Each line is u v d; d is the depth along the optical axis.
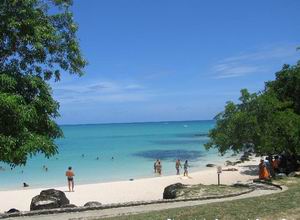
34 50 12.88
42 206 21.53
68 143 101.81
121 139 118.81
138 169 51.25
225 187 25.77
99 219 14.55
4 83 11.71
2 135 11.50
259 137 27.88
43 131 13.21
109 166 54.66
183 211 13.75
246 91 28.81
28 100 12.59
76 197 30.66
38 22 12.82
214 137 29.17
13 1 11.95
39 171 50.25
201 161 60.44
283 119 29.39
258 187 27.03
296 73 38.44
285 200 14.05
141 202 21.19
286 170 37.34
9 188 37.53
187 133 153.00
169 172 48.31
